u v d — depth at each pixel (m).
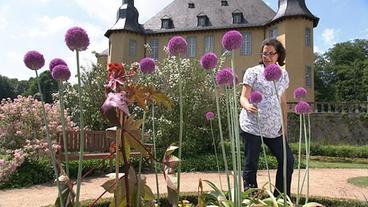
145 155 1.88
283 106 3.63
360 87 50.91
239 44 2.21
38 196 5.99
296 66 28.33
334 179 8.81
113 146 1.90
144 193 1.81
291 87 28.22
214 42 33.50
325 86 54.19
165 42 34.84
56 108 9.08
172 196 1.75
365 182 8.22
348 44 55.44
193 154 11.45
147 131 10.58
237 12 33.25
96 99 13.43
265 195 3.38
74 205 1.63
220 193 2.58
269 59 3.53
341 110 25.12
